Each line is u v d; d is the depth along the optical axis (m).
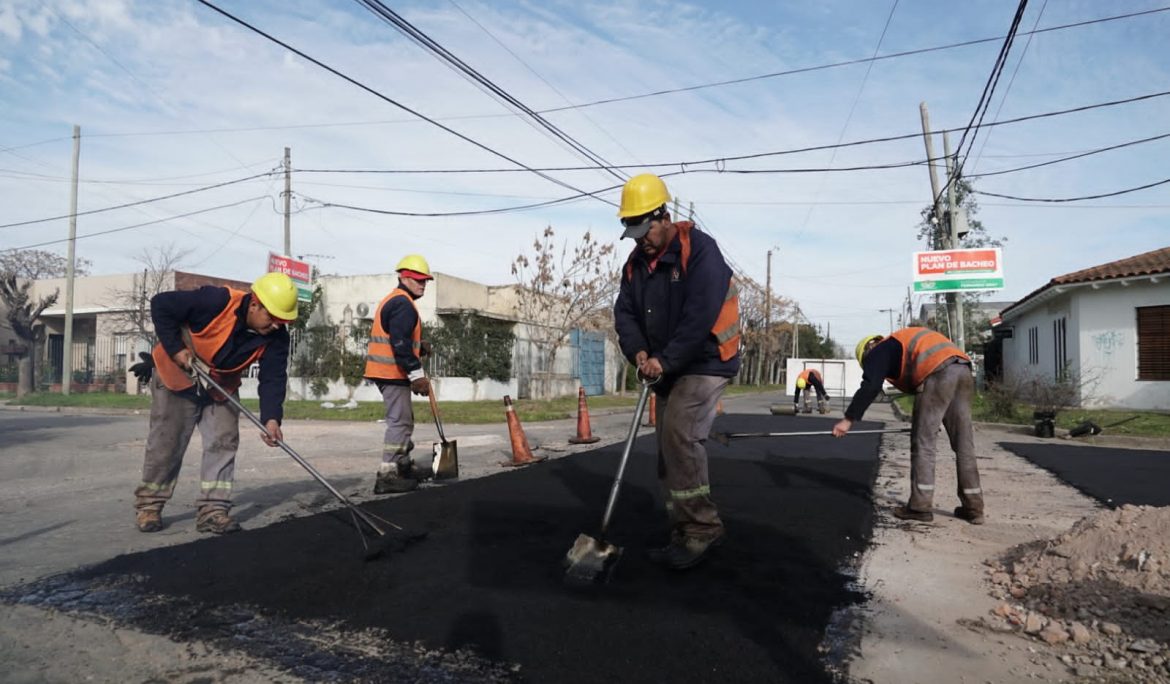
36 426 12.85
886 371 4.93
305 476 6.76
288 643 2.70
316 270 25.16
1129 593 2.99
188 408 4.52
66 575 3.52
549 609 3.02
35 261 38.84
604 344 33.62
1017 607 3.09
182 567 3.62
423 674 2.44
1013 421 13.27
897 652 2.65
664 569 3.59
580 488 5.78
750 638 2.74
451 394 22.00
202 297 4.28
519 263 22.72
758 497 5.48
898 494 5.73
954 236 18.23
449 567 3.59
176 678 2.43
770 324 52.88
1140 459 8.43
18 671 2.49
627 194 3.67
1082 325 16.86
